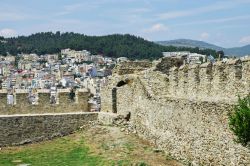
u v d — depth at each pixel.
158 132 32.03
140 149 31.92
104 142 34.84
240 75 25.19
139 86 35.44
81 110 42.50
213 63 27.81
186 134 28.30
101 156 31.89
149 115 33.56
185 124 28.44
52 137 39.34
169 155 30.16
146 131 33.94
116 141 34.38
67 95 42.28
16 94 41.50
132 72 40.72
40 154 35.09
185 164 28.03
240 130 20.66
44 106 41.94
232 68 25.69
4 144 38.56
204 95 28.55
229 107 23.58
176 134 29.55
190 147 27.77
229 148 23.61
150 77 34.97
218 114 24.67
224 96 26.42
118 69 40.72
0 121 38.62
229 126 22.39
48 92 42.06
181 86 31.59
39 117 39.34
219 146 24.58
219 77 26.88
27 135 39.00
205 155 26.05
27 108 41.66
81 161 31.69
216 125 24.91
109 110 40.56
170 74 33.25
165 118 31.09
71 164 31.31
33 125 39.19
